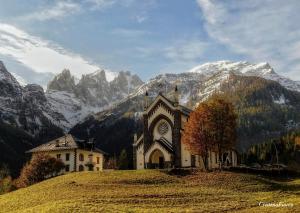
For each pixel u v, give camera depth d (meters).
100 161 152.12
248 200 64.44
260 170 90.06
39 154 119.69
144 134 115.19
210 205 60.28
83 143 145.12
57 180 85.25
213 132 96.25
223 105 97.88
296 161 194.38
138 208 57.69
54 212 53.97
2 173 186.38
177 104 112.19
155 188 73.75
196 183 79.19
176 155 109.50
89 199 64.12
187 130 98.62
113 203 61.50
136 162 117.38
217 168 90.75
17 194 77.88
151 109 115.69
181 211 55.31
